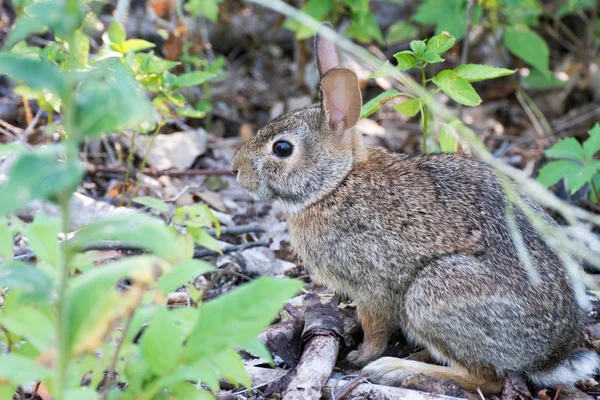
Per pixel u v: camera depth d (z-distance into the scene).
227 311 6.05
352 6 15.10
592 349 9.99
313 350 9.06
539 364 9.08
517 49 15.83
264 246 12.13
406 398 8.59
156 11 15.27
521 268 9.00
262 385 8.78
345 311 10.73
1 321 6.00
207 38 17.78
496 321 8.90
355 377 9.06
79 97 5.28
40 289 5.30
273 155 10.22
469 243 9.22
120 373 6.39
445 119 12.64
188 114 11.62
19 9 12.04
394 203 9.72
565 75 17.88
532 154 15.09
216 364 6.51
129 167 12.59
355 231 9.84
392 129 16.00
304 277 11.72
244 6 18.59
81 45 10.27
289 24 15.68
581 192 13.91
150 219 5.62
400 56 10.35
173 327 6.05
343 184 10.09
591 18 18.25
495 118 17.11
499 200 9.52
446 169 9.98
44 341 5.93
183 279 6.52
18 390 7.71
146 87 11.12
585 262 11.57
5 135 13.44
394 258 9.56
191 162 14.35
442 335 9.20
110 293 5.52
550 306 8.94
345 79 9.98
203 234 9.26
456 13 15.05
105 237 5.34
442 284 9.16
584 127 16.41
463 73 10.42
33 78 5.11
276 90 17.44
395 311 9.84
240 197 13.91
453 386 8.92
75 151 5.11
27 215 11.45
